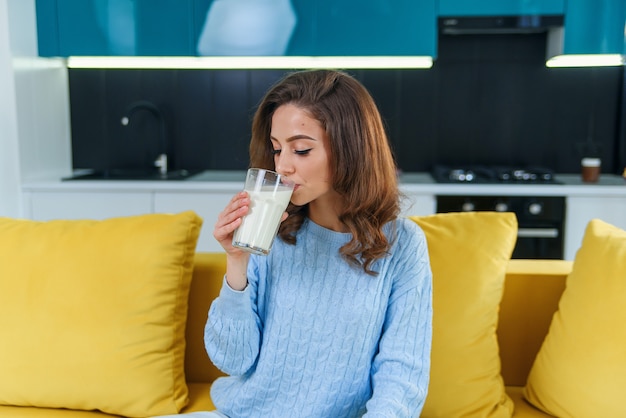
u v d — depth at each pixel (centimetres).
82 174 357
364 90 118
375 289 119
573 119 354
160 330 155
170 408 152
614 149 355
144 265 156
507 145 359
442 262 155
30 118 324
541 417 149
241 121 367
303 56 323
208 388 169
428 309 121
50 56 329
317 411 118
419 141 362
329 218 126
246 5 321
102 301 152
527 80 353
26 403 153
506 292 169
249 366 125
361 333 118
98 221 169
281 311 122
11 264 159
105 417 151
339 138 113
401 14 316
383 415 107
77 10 325
